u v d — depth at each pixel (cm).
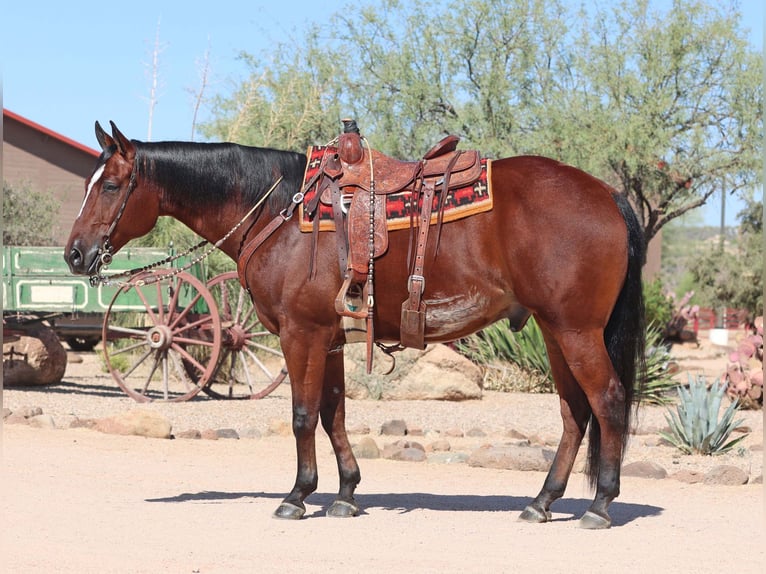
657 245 4625
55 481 836
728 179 2319
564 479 705
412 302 676
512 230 662
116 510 727
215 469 927
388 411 1417
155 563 575
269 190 719
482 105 2334
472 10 2338
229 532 659
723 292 3578
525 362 1759
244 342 1541
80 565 569
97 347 2373
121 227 725
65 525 673
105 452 999
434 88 2344
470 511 747
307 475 710
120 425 1132
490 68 2328
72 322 1878
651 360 1622
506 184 673
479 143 2270
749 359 1559
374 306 692
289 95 2294
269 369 1938
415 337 684
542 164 685
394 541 637
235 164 727
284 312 700
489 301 678
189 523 686
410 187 684
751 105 2291
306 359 700
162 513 718
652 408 1556
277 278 701
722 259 3609
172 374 1784
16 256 1492
